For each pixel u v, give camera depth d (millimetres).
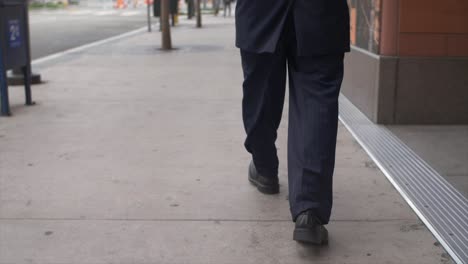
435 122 5840
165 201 3846
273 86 3412
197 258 3090
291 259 3070
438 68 5730
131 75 9266
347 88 7199
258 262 3043
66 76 9141
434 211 3643
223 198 3885
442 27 5664
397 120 5832
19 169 4516
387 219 3551
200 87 8109
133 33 18531
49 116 6312
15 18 6480
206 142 5254
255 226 3459
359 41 6664
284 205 3758
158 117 6250
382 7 5730
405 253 3121
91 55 12086
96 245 3240
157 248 3201
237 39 3314
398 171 4406
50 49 14391
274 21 3146
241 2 3234
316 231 3020
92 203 3818
